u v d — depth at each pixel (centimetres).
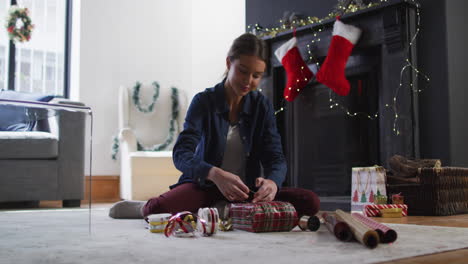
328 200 304
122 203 198
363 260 88
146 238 124
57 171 259
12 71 445
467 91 283
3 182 178
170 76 500
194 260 88
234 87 154
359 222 117
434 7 278
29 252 99
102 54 460
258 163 173
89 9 455
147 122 454
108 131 457
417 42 284
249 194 157
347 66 319
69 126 132
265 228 135
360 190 260
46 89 461
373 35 296
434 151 274
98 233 137
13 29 430
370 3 293
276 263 85
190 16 515
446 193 232
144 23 486
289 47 334
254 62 147
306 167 344
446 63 271
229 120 168
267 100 173
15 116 129
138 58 481
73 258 92
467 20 288
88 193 130
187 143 159
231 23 489
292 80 331
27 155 190
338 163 325
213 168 145
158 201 158
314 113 340
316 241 115
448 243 112
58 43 466
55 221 127
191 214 133
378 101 301
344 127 321
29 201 175
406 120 278
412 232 139
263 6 386
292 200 163
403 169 243
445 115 270
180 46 507
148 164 389
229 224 141
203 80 503
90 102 451
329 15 319
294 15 347
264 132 172
